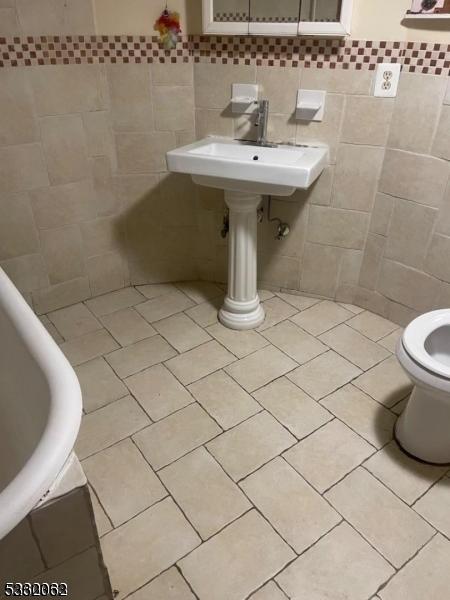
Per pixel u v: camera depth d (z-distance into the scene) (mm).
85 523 854
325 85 1812
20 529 770
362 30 1679
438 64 1605
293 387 1777
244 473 1440
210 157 1642
